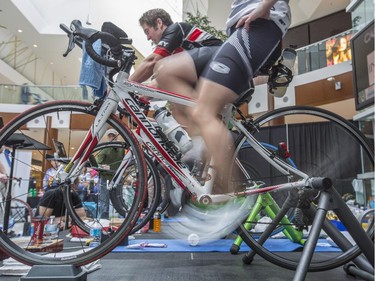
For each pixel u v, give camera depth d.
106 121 1.26
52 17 10.12
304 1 10.34
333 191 1.08
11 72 11.86
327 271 1.40
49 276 1.09
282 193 1.38
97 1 9.05
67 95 9.15
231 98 1.26
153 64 1.46
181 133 1.29
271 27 1.28
